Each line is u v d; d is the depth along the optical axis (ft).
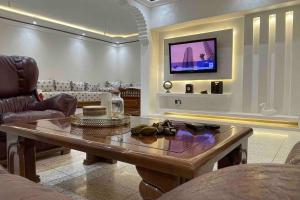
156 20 16.30
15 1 17.29
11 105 7.93
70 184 5.44
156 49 17.35
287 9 12.23
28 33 22.17
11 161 4.93
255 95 13.38
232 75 14.46
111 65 30.48
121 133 3.92
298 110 12.15
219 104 14.97
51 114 6.83
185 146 3.05
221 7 13.60
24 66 8.57
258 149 8.55
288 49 12.46
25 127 4.44
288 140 10.07
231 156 4.08
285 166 1.67
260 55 13.08
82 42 27.09
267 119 12.78
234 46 14.32
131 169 6.44
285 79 12.48
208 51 14.94
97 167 6.59
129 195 4.92
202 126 4.28
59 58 24.88
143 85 17.07
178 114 16.61
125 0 14.33
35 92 8.89
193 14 14.64
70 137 3.61
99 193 5.00
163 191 2.75
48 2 17.35
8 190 1.40
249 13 13.29
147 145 3.12
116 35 28.94
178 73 16.44
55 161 7.08
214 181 1.41
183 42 15.92
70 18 21.47
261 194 1.16
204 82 15.69
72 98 7.67
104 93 5.31
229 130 4.13
